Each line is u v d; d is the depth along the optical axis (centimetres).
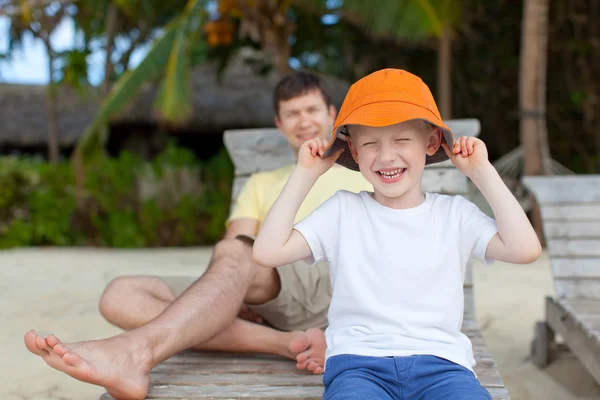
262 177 286
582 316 264
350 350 167
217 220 921
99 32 1114
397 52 979
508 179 762
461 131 318
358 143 171
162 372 213
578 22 883
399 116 161
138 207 927
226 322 210
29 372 310
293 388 198
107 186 927
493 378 199
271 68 1106
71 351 178
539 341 320
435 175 307
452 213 173
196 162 984
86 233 946
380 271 169
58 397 279
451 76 973
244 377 209
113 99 759
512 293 485
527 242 163
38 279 580
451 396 153
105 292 237
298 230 176
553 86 934
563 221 327
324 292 248
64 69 1038
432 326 167
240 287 216
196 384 202
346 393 154
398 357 164
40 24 1041
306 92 280
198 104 1291
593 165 923
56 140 1148
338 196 181
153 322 197
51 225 929
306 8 838
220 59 1129
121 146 1413
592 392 286
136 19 1006
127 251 841
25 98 1471
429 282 168
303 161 181
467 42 957
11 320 416
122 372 181
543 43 734
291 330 254
